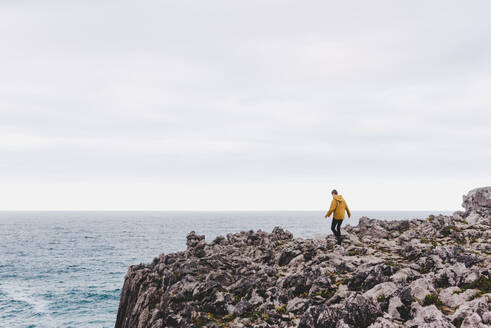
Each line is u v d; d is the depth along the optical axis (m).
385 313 9.50
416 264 13.91
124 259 87.62
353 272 14.35
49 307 45.69
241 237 26.77
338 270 15.02
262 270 17.09
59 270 72.44
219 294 14.88
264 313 12.78
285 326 11.20
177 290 16.31
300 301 12.41
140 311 17.08
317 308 10.31
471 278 10.80
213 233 166.62
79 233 183.50
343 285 12.97
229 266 19.20
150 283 19.16
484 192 25.20
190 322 13.20
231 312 13.66
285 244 22.80
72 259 87.62
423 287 10.80
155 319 14.93
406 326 8.87
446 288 10.62
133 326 17.16
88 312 43.94
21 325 39.03
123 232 189.75
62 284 59.03
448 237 19.00
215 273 17.19
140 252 100.88
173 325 13.63
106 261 84.44
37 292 53.44
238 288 15.29
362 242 20.62
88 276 66.12
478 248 15.89
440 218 22.84
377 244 19.62
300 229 178.12
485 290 9.94
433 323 8.26
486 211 23.95
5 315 42.25
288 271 17.45
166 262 22.66
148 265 23.44
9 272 70.19
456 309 9.38
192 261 19.28
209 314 13.70
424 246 16.39
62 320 40.81
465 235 18.45
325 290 12.99
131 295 20.02
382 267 12.84
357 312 9.36
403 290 10.44
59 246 117.88
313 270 14.31
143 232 189.12
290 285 14.33
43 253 99.25
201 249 23.47
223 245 25.55
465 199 27.61
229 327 12.28
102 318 41.75
